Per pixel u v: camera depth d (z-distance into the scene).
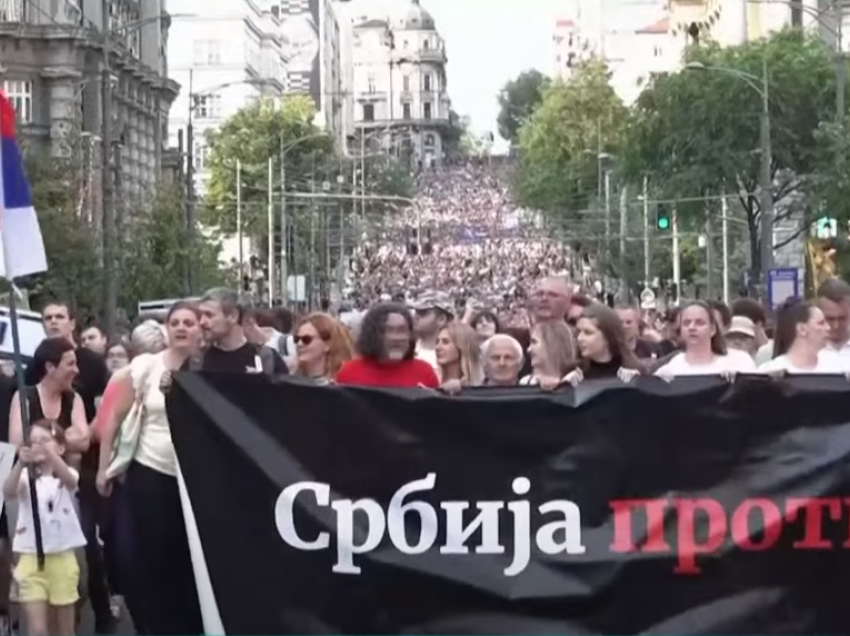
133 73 96.88
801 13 114.62
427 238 165.50
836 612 9.20
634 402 9.23
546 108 149.12
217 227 118.44
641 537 9.23
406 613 9.28
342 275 136.38
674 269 97.25
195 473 9.34
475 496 9.26
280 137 117.81
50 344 12.70
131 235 60.66
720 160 70.44
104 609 14.05
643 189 87.31
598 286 115.00
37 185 52.47
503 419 9.26
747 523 9.21
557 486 9.24
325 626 9.30
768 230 61.53
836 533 9.22
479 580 9.23
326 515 9.30
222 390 9.34
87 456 13.86
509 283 117.31
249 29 158.75
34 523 12.02
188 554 10.73
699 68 70.06
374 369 11.59
